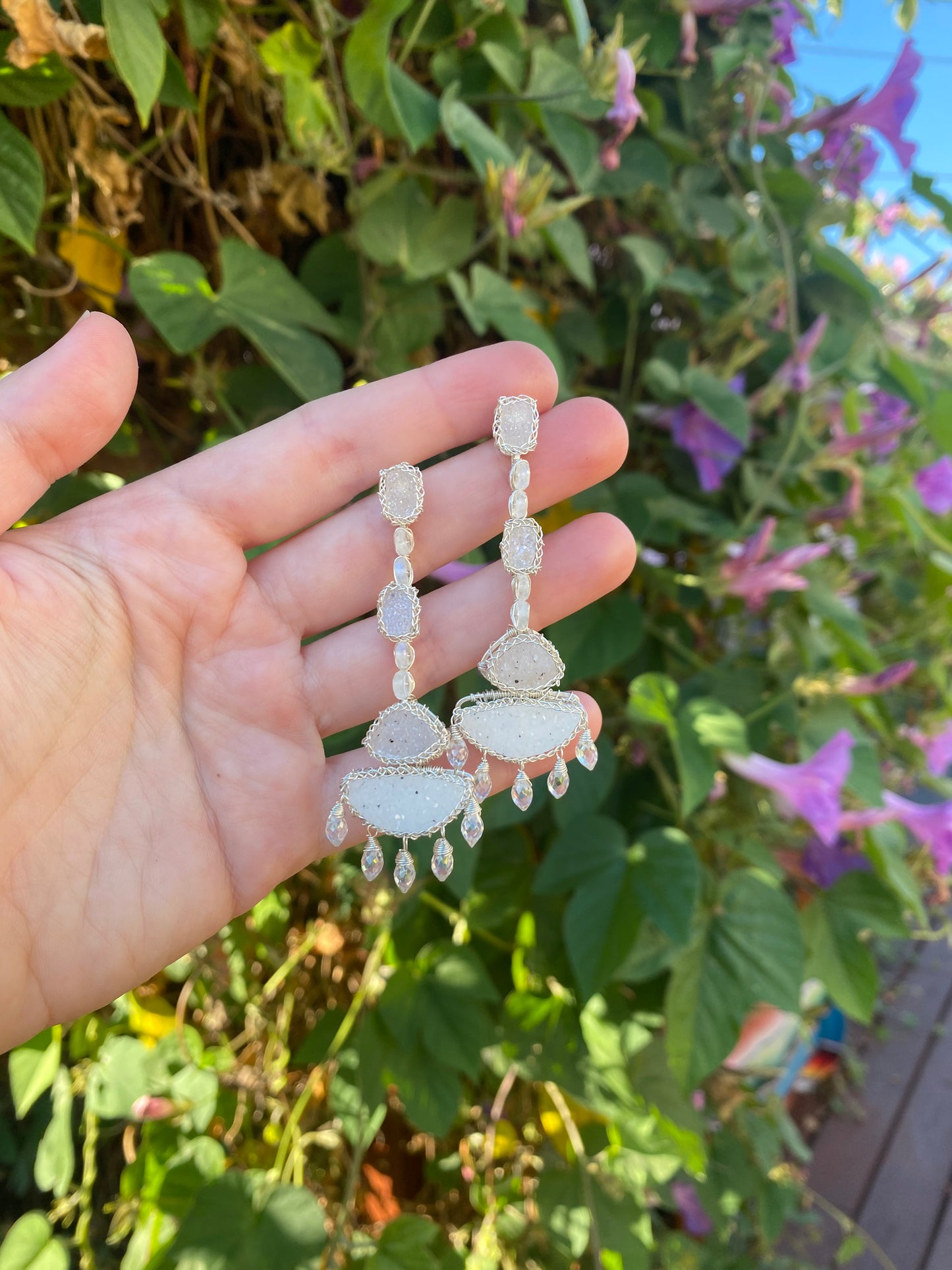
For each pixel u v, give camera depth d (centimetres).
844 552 30
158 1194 22
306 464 17
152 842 16
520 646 18
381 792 17
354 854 25
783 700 25
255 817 17
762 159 26
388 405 17
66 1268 22
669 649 26
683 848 21
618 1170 24
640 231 25
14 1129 26
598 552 18
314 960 27
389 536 18
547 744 17
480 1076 27
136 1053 23
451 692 22
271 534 17
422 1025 23
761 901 22
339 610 18
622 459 17
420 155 23
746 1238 33
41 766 14
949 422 26
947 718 30
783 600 26
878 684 25
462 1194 28
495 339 25
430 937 25
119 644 15
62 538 15
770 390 25
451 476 18
